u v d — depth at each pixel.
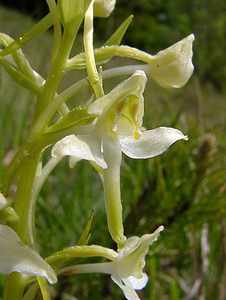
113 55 0.05
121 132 0.05
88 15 0.05
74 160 0.06
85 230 0.05
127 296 0.05
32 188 0.05
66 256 0.05
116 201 0.05
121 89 0.05
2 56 0.05
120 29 0.05
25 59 0.05
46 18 0.05
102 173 0.05
